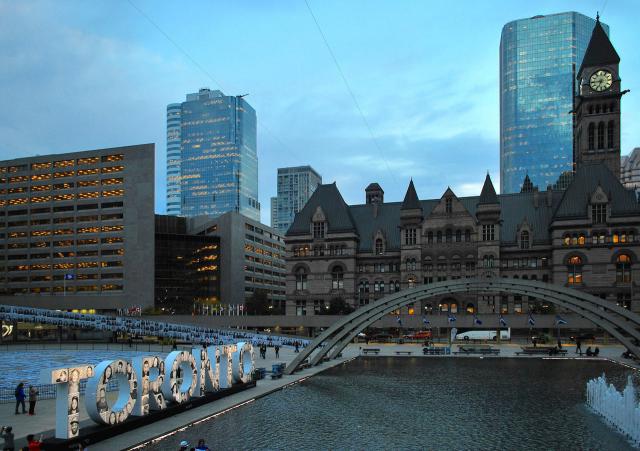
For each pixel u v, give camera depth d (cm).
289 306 13188
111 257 15950
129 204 15950
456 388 4953
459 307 11962
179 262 17838
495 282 6431
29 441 2412
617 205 11319
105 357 7494
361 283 13038
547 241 11969
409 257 12475
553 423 3569
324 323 11731
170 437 3120
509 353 8319
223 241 18538
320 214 13188
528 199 12812
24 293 16575
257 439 3122
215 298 18025
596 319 6188
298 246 13300
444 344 10256
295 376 5644
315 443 3058
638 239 11012
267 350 8856
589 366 6656
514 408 4044
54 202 16600
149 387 3459
